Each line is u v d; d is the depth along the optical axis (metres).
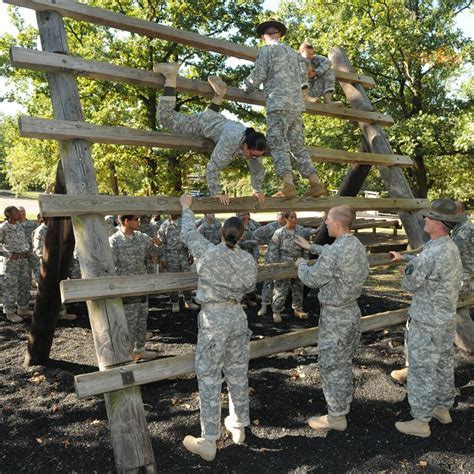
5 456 3.66
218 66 15.52
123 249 5.64
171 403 4.48
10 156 38.06
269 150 4.38
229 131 3.85
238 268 3.43
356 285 3.64
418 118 15.36
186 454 3.62
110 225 8.66
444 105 17.50
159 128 15.72
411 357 3.79
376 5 16.72
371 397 4.50
